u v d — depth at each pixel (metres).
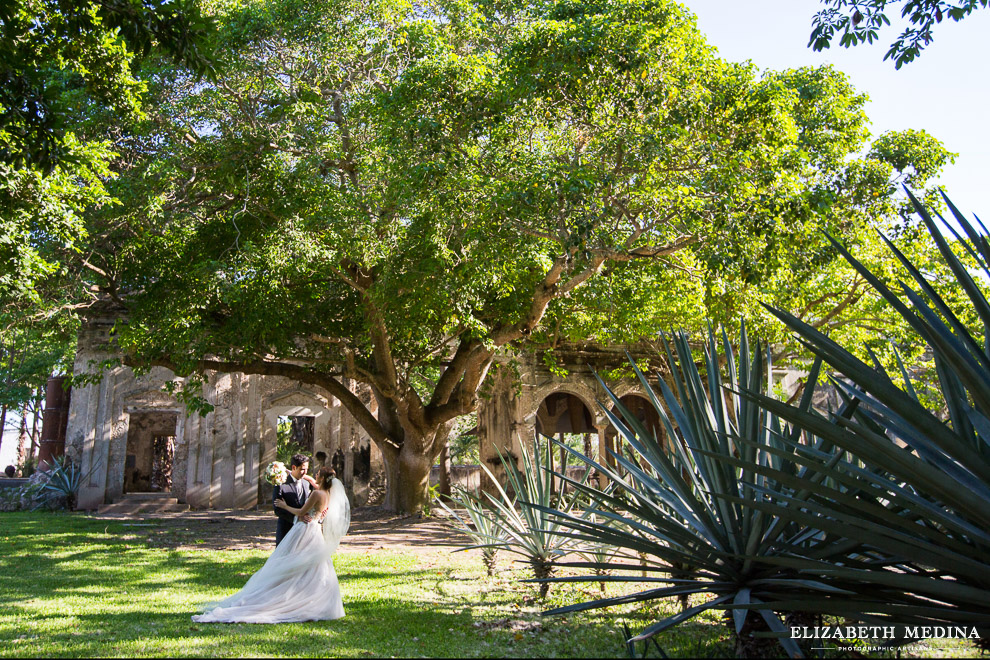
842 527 3.43
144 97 13.05
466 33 14.34
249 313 14.13
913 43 7.68
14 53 7.40
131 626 5.87
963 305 14.88
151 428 28.45
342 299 16.92
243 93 14.02
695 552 4.41
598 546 7.25
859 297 16.64
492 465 21.80
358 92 14.85
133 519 17.72
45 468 22.22
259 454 22.58
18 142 7.72
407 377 17.77
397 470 18.84
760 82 11.60
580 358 22.48
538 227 11.70
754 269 11.29
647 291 15.96
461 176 11.95
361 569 9.63
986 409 3.05
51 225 10.23
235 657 4.79
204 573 9.24
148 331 14.04
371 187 14.41
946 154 15.71
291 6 13.81
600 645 5.17
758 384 4.43
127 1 6.90
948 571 3.67
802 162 12.36
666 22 11.28
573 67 10.91
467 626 5.89
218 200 14.98
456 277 13.30
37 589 7.96
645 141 11.02
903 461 3.11
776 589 4.31
